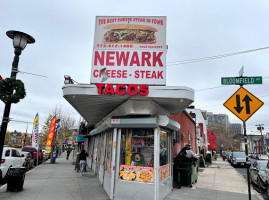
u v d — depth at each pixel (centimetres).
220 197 788
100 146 1152
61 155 4016
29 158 1502
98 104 754
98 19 711
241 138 8350
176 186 927
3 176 938
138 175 666
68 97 646
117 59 670
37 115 1839
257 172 1073
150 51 673
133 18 705
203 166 2006
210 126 6819
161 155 735
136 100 651
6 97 596
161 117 671
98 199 686
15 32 642
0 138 604
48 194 738
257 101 559
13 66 636
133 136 710
